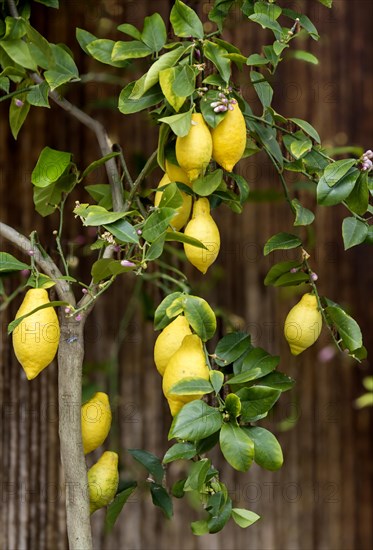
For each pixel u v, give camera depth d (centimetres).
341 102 246
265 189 242
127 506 238
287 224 242
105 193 203
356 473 245
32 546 231
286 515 242
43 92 188
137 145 238
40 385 233
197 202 183
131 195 191
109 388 238
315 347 244
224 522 185
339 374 245
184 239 178
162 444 238
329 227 244
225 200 189
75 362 185
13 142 236
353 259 246
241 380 178
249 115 187
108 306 238
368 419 246
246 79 236
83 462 185
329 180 179
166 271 234
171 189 177
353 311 246
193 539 239
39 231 235
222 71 179
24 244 185
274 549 240
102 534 237
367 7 247
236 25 234
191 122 176
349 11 246
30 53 189
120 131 238
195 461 192
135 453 199
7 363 232
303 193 242
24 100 195
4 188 235
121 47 187
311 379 244
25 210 235
